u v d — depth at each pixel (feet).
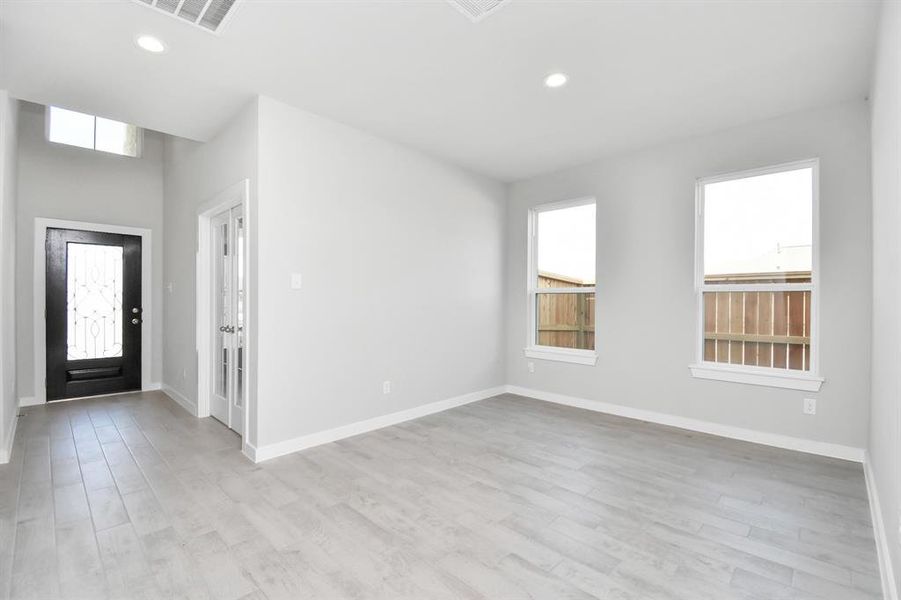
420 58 8.40
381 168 12.44
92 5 6.77
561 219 15.79
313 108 10.55
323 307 11.02
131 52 8.11
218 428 12.12
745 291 11.66
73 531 6.84
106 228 15.89
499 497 8.09
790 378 10.61
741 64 8.54
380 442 11.12
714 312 12.21
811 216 10.68
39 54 8.12
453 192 14.80
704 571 5.94
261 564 6.04
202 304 13.37
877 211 7.86
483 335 16.03
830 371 10.19
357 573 5.86
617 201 13.91
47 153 14.85
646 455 10.24
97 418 13.07
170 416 13.32
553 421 13.08
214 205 12.07
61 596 5.38
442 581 5.72
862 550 6.45
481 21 7.29
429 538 6.72
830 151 10.22
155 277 17.01
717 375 11.78
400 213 13.00
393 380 12.81
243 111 10.44
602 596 5.44
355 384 11.77
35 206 14.60
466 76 9.07
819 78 9.02
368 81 9.27
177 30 7.46
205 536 6.72
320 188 10.96
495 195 16.53
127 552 6.29
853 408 9.90
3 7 6.77
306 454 10.22
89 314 15.69
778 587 5.62
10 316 10.93
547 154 13.79
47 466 9.40
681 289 12.53
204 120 11.14
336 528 6.98
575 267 15.35
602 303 14.23
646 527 7.07
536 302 16.53
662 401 12.86
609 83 9.34
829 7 6.82
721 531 6.96
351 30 7.52
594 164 14.52
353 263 11.73
